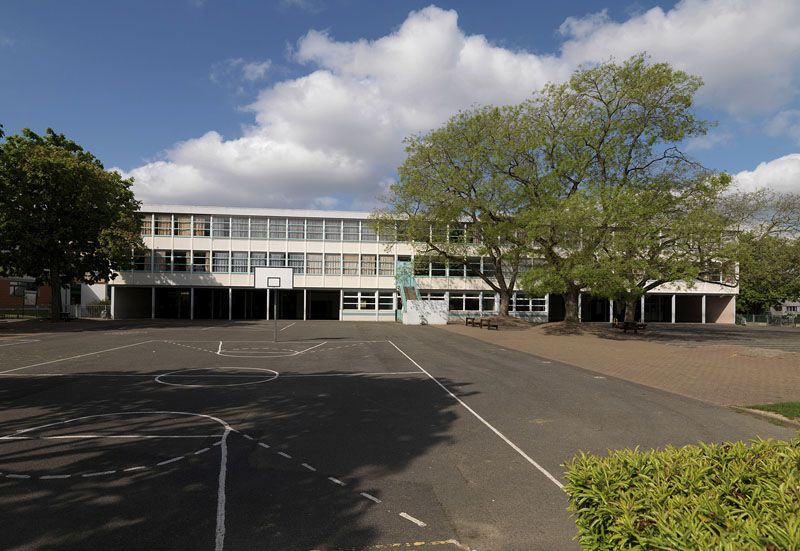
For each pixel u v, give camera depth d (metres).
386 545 3.96
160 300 54.03
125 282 47.22
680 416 8.65
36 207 34.31
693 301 58.72
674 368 15.45
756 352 20.17
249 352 19.58
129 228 41.38
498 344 24.47
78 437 7.12
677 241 27.00
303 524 4.32
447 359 17.77
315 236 49.84
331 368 15.04
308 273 49.56
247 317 54.53
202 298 54.28
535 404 9.67
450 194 35.69
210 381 12.36
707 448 3.27
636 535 2.36
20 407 9.16
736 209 31.70
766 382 12.61
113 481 5.36
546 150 31.44
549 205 29.83
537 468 5.89
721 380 12.94
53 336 26.69
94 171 36.00
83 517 4.43
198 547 3.89
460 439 7.14
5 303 55.38
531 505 4.80
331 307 55.12
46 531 4.14
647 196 26.92
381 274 50.56
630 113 29.70
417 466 5.93
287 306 54.62
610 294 26.66
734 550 1.99
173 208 47.72
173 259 47.91
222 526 4.26
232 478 5.47
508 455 6.39
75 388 11.20
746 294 60.06
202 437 7.16
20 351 19.06
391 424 8.02
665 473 2.90
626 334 31.42
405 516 4.52
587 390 11.30
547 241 29.09
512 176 33.12
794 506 2.34
